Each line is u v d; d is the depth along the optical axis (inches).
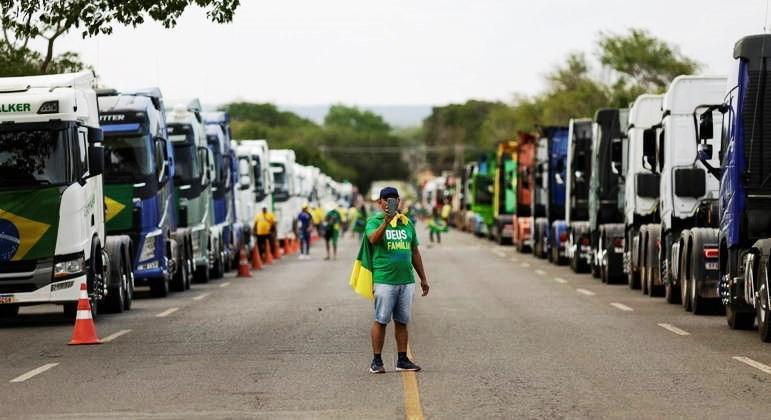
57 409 713.0
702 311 1286.9
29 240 1213.7
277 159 3221.0
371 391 765.3
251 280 2025.1
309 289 1769.2
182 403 727.1
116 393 771.4
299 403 722.2
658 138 1488.7
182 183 1913.1
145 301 1579.7
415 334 1106.1
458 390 766.5
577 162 2192.4
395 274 844.0
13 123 1219.9
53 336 1136.8
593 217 1964.8
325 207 4845.0
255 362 913.5
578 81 4608.8
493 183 3823.8
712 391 754.8
